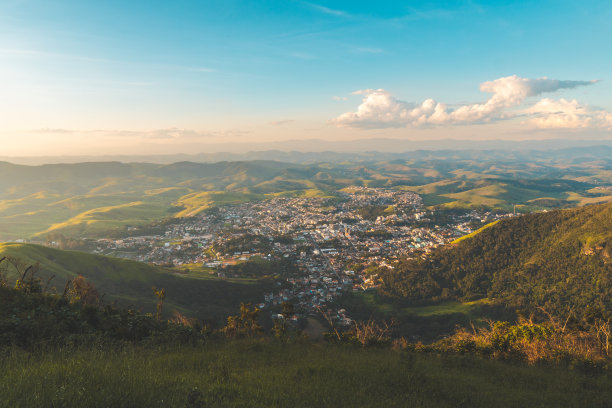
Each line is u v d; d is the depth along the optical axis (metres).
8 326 11.88
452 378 12.38
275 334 21.03
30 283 21.20
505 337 20.28
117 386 6.59
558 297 109.50
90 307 16.94
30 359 8.90
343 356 15.20
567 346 18.52
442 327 96.88
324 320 89.88
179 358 11.68
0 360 8.48
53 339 12.07
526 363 17.88
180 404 6.23
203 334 18.38
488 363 16.16
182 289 101.31
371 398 8.76
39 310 15.45
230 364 11.63
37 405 5.42
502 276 126.50
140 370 8.30
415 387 10.32
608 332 18.23
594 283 109.62
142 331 16.53
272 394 8.00
